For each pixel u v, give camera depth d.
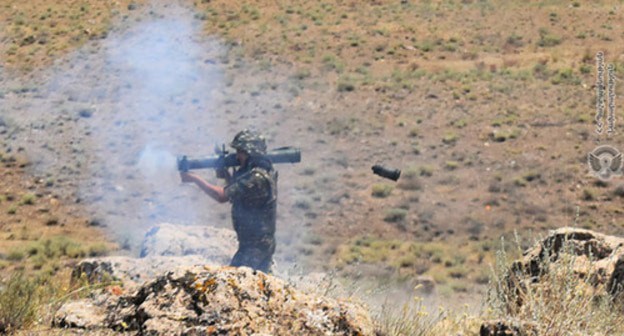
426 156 84.44
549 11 130.25
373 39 121.56
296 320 8.93
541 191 75.69
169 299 9.05
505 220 70.19
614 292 11.72
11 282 10.47
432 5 135.50
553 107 95.06
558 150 84.12
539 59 111.81
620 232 67.88
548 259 10.57
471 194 75.56
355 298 10.57
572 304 9.63
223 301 8.91
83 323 9.38
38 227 71.19
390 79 105.75
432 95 99.81
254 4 138.00
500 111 94.69
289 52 116.81
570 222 70.00
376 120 93.56
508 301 10.48
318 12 134.00
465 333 10.14
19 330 9.39
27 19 131.50
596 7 131.75
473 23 127.62
